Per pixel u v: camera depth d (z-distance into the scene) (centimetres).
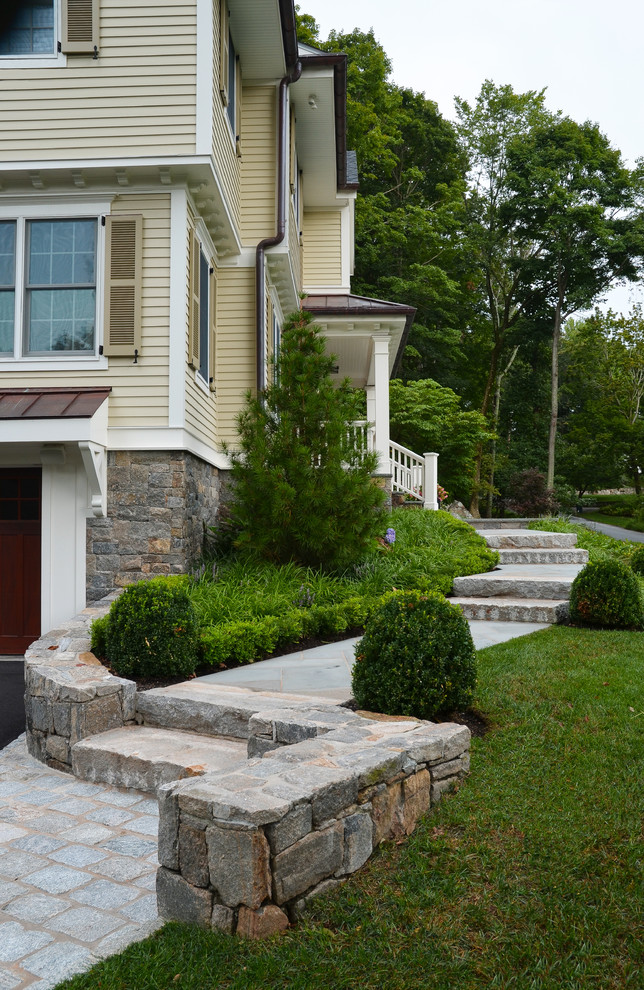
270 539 884
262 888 298
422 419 2341
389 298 2886
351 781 343
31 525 930
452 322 3064
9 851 403
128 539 884
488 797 402
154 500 885
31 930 321
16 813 458
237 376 1161
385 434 1505
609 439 3784
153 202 906
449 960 277
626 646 696
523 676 593
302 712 482
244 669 661
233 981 271
